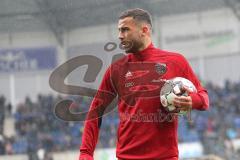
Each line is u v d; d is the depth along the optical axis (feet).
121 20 23.11
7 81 155.63
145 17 23.15
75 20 61.52
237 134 140.67
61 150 125.90
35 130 137.49
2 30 61.67
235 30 181.78
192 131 141.49
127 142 22.81
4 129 139.03
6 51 137.18
